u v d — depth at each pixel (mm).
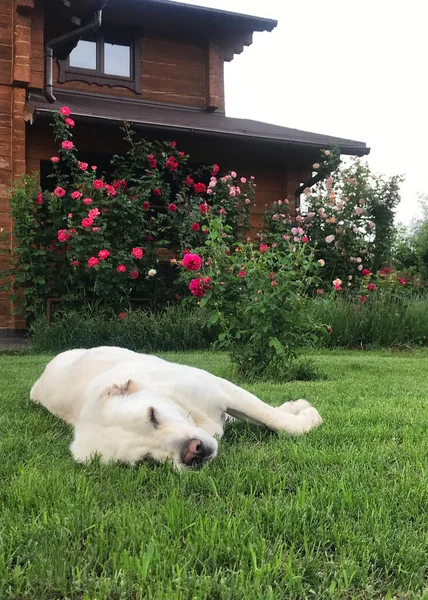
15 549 1255
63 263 7105
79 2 8070
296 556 1205
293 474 1722
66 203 7156
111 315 6863
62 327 6219
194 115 10141
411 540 1252
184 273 4582
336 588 1084
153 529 1304
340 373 4309
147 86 10312
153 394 1955
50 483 1641
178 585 1068
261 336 3945
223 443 2090
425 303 7465
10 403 3037
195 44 10633
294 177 9664
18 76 7641
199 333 6422
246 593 1047
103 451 1839
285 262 4203
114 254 7012
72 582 1116
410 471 1709
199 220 7559
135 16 10117
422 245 15125
